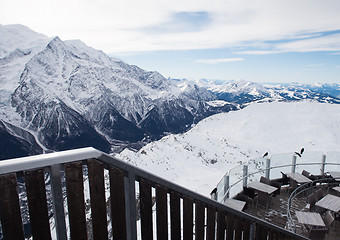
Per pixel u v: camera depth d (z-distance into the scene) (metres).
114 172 1.58
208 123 75.25
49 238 1.40
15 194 1.23
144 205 1.78
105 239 1.62
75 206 1.46
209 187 26.30
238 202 6.97
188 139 50.34
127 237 1.75
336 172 9.05
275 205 7.70
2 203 1.21
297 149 46.44
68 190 1.42
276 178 9.30
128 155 34.91
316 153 9.80
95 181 1.52
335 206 6.37
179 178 31.55
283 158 9.52
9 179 1.20
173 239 2.04
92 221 1.57
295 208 7.50
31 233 1.34
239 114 76.19
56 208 1.38
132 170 1.64
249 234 3.18
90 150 1.45
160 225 1.91
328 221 5.81
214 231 2.47
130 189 1.67
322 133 53.97
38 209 1.33
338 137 50.94
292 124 61.84
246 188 7.81
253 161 8.73
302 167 9.61
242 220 3.00
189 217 2.14
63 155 1.34
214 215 2.44
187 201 2.10
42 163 1.27
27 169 1.24
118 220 1.66
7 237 1.25
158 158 37.25
